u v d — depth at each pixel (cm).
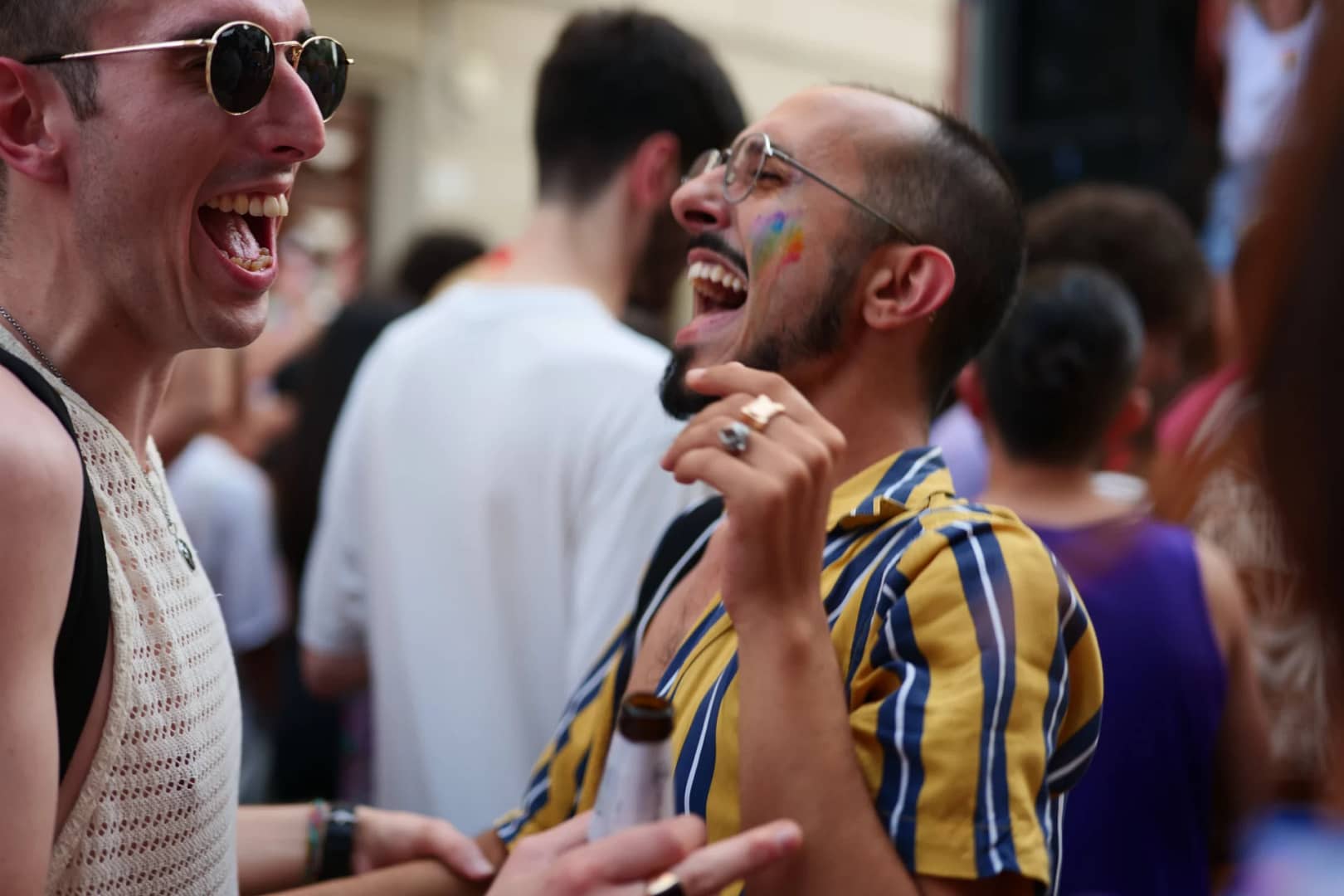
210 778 123
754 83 917
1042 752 116
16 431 102
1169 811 181
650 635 150
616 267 224
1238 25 271
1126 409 220
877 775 114
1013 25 440
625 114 218
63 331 118
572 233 222
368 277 805
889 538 129
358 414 228
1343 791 58
